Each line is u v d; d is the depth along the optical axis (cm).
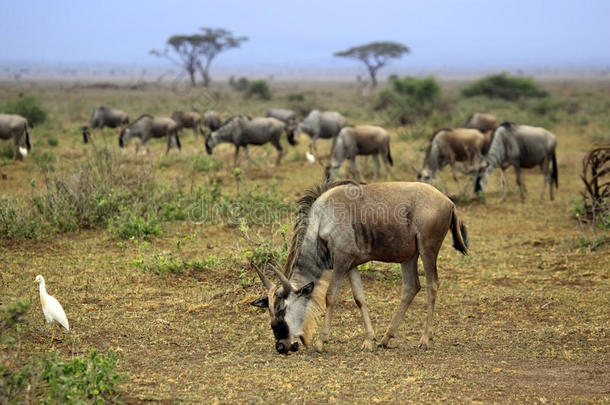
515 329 1705
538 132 3728
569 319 1775
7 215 2564
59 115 10206
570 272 2289
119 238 2595
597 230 2905
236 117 4881
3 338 1205
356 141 4350
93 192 2891
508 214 3422
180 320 1723
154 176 3416
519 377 1325
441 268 2372
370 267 2216
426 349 1548
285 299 1478
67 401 1066
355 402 1172
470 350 1538
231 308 1839
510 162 3725
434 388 1248
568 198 3872
